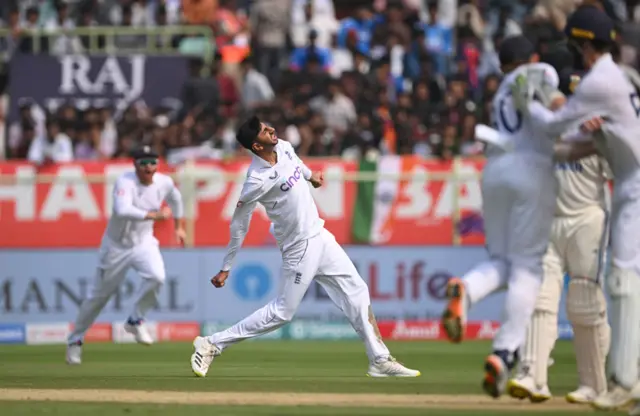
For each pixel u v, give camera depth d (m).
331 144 66.69
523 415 24.75
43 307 59.25
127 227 42.41
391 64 74.06
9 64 72.38
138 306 43.94
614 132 25.52
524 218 26.06
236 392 30.39
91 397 29.12
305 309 59.97
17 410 26.33
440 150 65.50
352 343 56.56
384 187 59.91
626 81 25.62
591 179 27.05
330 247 33.44
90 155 67.88
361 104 68.75
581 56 26.39
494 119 27.16
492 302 59.31
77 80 70.44
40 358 46.84
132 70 70.75
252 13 80.56
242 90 72.69
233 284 59.38
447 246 59.28
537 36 64.88
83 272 59.28
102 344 56.09
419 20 76.62
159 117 69.56
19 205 59.94
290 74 71.81
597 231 27.08
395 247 59.41
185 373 37.53
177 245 59.44
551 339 27.08
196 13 76.25
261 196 32.50
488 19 77.31
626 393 25.41
